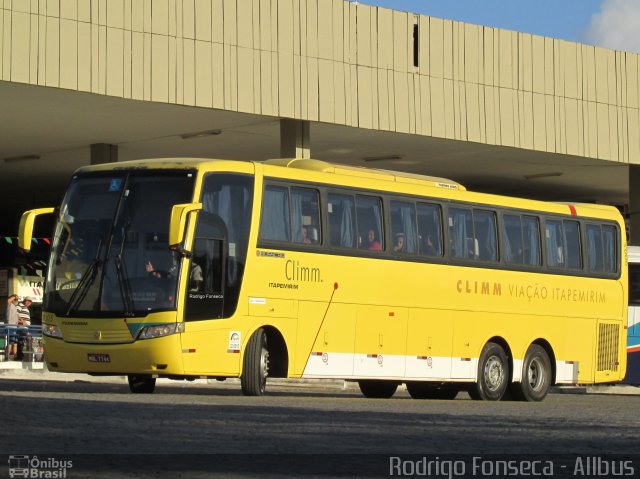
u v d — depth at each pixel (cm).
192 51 3366
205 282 2108
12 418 1462
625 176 4859
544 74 4134
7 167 4594
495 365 2648
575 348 2833
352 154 4344
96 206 2177
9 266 5022
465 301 2581
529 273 2731
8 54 3073
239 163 2188
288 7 3550
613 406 2328
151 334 2073
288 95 3547
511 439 1441
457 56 3919
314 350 2283
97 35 3206
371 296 2391
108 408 1662
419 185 2541
